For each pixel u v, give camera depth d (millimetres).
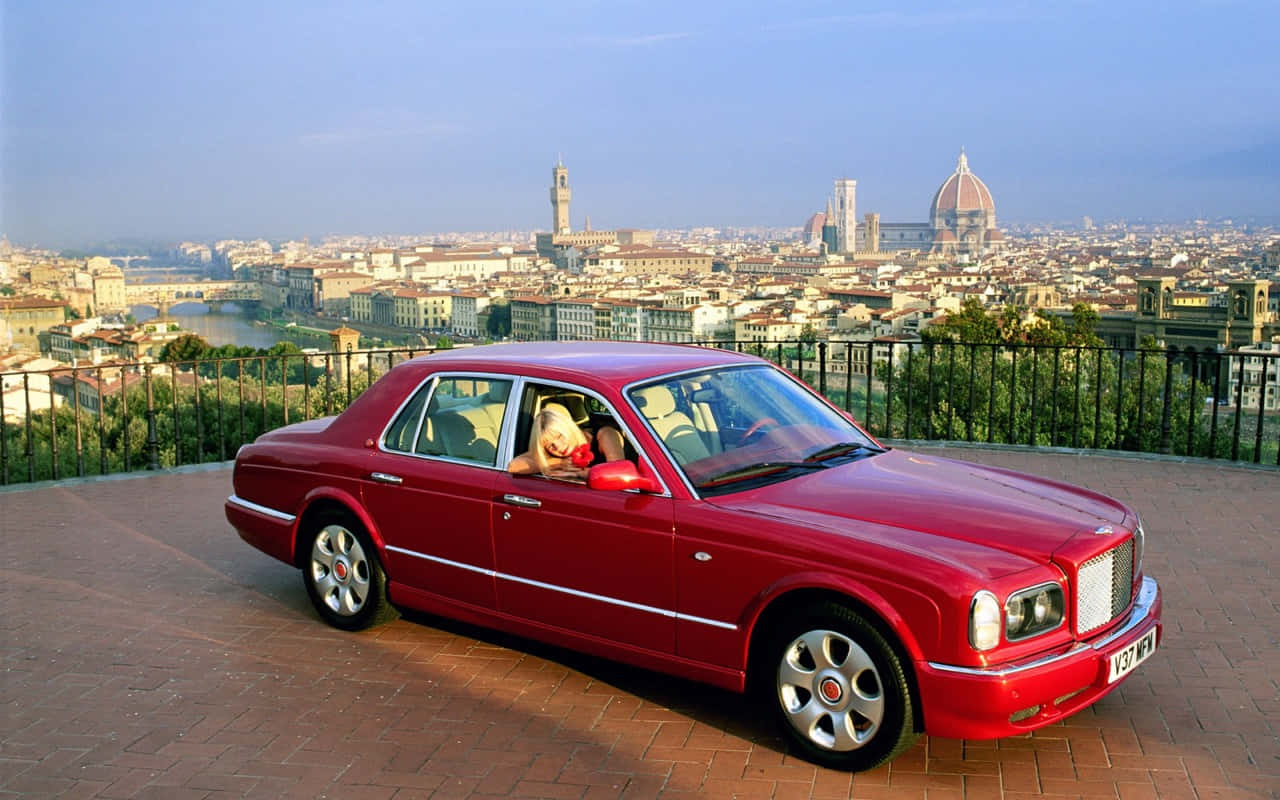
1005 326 54219
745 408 5230
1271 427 36812
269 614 6352
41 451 20641
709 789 4125
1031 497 4730
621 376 5062
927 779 4188
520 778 4246
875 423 13102
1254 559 6949
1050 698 3957
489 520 5199
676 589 4566
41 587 6922
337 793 4156
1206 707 4809
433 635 5938
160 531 8336
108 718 4906
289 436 6355
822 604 4172
